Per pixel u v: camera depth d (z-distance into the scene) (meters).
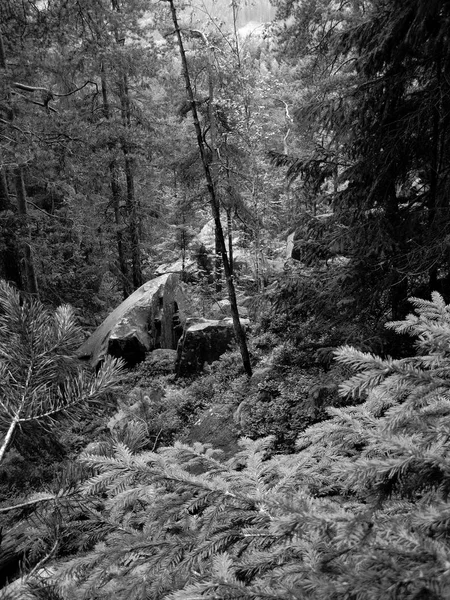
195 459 1.89
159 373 10.67
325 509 1.29
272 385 6.87
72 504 1.58
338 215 5.77
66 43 11.59
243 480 1.69
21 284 10.77
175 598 1.05
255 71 12.73
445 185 4.84
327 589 0.87
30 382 1.61
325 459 1.69
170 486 1.59
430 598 0.76
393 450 1.23
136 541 1.50
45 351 1.62
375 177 5.25
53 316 1.74
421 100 4.88
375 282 5.31
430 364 1.46
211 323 10.28
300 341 6.69
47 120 10.48
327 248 5.73
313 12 12.22
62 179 13.42
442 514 0.93
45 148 10.37
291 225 6.34
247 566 1.21
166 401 8.63
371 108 5.16
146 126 16.11
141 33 12.94
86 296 16.45
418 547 0.88
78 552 1.67
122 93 15.58
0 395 1.57
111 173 15.01
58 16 11.22
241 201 8.23
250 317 9.59
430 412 1.32
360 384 1.46
